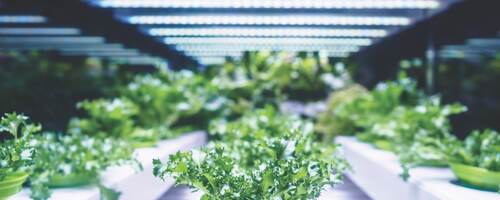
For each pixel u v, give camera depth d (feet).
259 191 5.66
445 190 7.11
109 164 7.46
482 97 9.63
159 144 10.03
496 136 7.81
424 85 11.59
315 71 14.32
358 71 14.43
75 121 9.66
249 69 14.82
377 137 10.28
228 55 14.87
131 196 7.68
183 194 8.70
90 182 7.29
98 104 9.91
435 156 8.16
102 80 12.71
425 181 7.51
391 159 8.91
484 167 7.22
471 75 9.86
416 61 11.87
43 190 6.64
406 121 9.48
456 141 8.18
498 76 9.33
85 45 11.66
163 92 11.69
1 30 10.05
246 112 12.73
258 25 10.36
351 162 10.41
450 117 10.12
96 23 9.39
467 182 7.25
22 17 9.16
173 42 12.25
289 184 5.68
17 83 10.30
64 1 8.58
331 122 12.37
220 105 12.76
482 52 9.62
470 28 9.66
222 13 9.21
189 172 5.73
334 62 15.08
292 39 11.82
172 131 11.14
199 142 11.84
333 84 14.05
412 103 11.50
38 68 11.06
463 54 10.05
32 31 10.15
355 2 8.71
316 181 5.90
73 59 12.05
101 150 7.75
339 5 8.68
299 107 13.65
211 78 15.30
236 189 5.65
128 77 13.64
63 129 10.00
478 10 9.14
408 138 9.31
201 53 14.51
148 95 11.51
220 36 11.40
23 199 6.82
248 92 13.65
